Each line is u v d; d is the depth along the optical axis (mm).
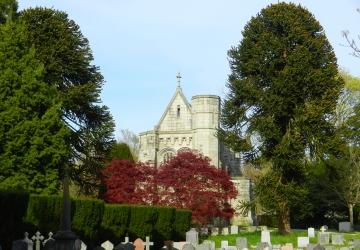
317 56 37312
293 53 36344
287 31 37781
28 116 30391
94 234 26203
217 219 49438
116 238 28750
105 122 36500
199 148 58281
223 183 43469
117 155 54812
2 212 20625
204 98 59000
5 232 20969
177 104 61094
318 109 35344
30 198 24109
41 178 29578
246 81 37281
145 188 42969
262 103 36094
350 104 50094
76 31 37000
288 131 36125
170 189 43625
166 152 59750
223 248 26938
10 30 31938
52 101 31609
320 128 35875
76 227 25141
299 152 35438
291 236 35500
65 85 36312
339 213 51969
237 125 37812
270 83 37000
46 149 29969
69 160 35406
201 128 58562
